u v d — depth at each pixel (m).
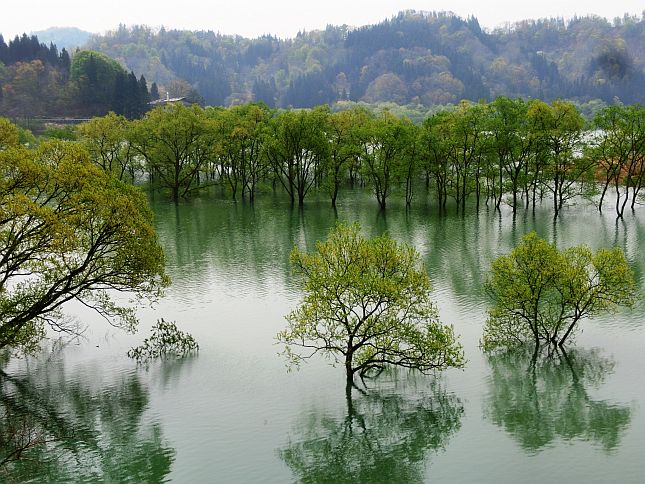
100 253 35.34
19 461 27.02
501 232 74.62
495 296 43.84
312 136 93.12
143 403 32.12
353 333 33.78
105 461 26.94
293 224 81.75
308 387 34.00
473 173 95.75
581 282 37.03
